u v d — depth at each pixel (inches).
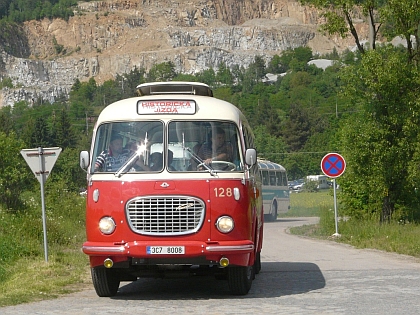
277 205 2158.0
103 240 424.2
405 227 984.9
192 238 419.2
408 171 1037.8
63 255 735.1
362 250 787.4
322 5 1105.4
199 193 422.9
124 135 442.6
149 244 415.8
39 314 373.7
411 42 1096.8
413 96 1048.2
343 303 395.5
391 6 1051.9
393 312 359.3
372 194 1085.1
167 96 450.6
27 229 892.6
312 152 5664.4
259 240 536.1
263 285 494.9
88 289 498.6
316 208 2827.3
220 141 439.5
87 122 7401.6
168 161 431.5
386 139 1072.2
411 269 566.6
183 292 473.4
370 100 1074.7
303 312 364.8
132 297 449.1
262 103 7278.5
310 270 580.7
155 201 420.8
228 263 417.4
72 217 1286.9
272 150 5792.3
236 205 426.0
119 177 428.8
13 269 628.1
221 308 386.3
